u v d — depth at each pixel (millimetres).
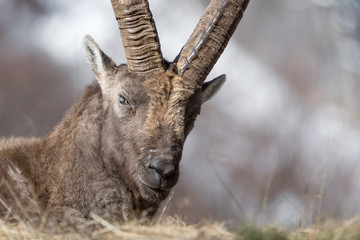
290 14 85562
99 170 12641
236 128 48281
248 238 11359
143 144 12172
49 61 57938
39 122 46000
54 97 50531
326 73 73500
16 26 64375
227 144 44906
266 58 74000
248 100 57688
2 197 12414
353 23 88812
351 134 53156
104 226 12258
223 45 13273
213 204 35531
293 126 50406
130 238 11180
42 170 12859
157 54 12578
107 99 12922
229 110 52969
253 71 68250
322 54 79562
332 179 38281
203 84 14156
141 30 12531
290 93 64375
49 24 66125
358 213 13555
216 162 40500
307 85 67562
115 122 12617
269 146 44500
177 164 12062
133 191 12617
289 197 35062
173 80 12555
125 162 12469
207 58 13062
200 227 13633
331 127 53875
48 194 12648
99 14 69062
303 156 42719
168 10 74750
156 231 11633
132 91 12484
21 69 54000
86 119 12883
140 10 12500
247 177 39031
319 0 89375
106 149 12648
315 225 13219
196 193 36750
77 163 12656
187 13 75188
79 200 12578
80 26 66312
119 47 62344
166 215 14750
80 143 12719
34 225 11945
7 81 51562
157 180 11969
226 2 13344
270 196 36125
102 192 12562
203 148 42250
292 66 71625
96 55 13180
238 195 36938
